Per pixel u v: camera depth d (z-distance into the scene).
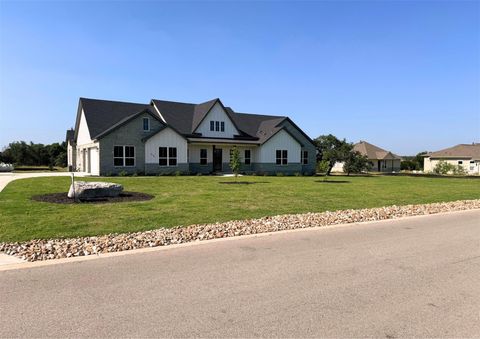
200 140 29.41
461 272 5.36
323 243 7.09
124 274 5.05
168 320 3.68
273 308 4.01
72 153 38.28
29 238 6.69
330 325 3.63
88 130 27.39
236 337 3.36
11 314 3.76
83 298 4.20
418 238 7.66
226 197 13.57
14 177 22.55
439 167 48.62
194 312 3.87
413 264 5.75
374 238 7.61
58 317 3.70
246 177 26.75
